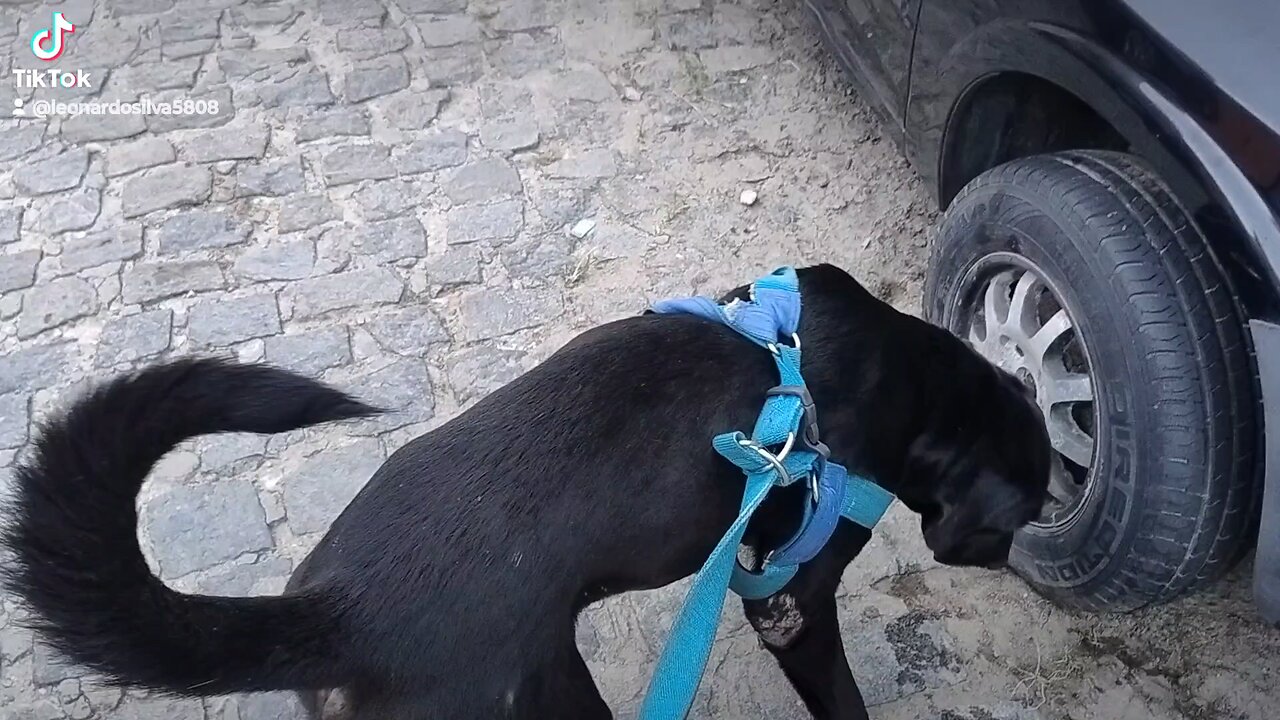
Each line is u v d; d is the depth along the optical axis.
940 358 1.34
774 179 2.26
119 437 0.97
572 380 1.21
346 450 1.85
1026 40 1.45
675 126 2.36
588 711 1.18
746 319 1.26
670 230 2.17
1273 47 1.17
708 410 1.20
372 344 2.00
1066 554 1.51
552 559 1.13
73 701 1.57
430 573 1.12
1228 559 1.39
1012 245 1.53
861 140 2.33
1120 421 1.38
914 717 1.55
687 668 1.17
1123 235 1.34
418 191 2.24
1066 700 1.55
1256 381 1.29
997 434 1.34
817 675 1.40
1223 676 1.55
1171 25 1.24
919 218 2.18
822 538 1.25
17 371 1.95
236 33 2.58
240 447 1.85
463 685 1.10
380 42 2.55
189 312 2.04
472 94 2.43
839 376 1.27
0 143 2.33
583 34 2.56
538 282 2.09
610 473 1.16
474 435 1.19
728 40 2.55
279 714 1.55
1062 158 1.47
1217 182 1.19
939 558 1.40
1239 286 1.21
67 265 2.11
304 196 2.23
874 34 1.95
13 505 0.96
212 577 1.71
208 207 2.21
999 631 1.62
